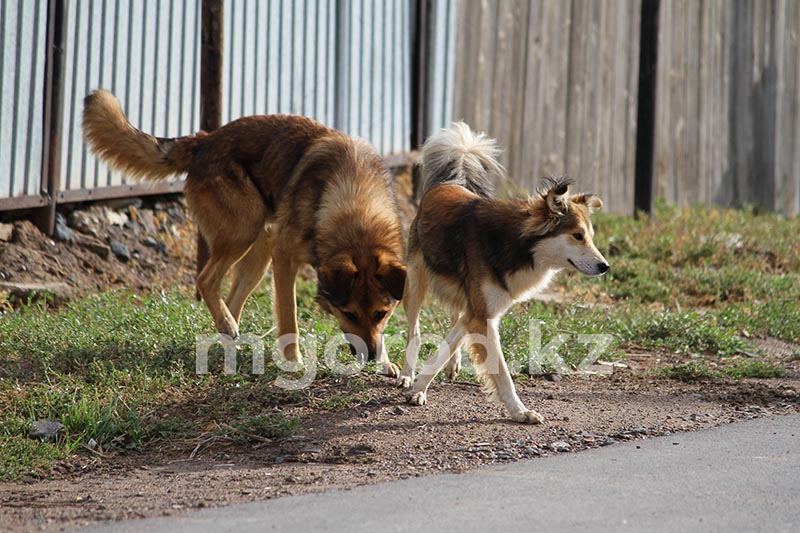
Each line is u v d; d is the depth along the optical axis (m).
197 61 14.73
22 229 12.57
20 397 8.43
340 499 6.21
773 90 25.91
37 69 12.38
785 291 14.87
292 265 9.91
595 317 12.02
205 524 5.75
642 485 6.55
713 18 24.00
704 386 9.93
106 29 13.21
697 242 17.30
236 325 10.34
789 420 8.58
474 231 8.79
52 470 7.25
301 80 15.77
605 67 21.31
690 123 23.59
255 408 8.52
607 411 8.80
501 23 19.11
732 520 5.86
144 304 11.30
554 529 5.62
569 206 8.64
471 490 6.40
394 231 9.71
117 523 5.83
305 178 9.87
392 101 17.62
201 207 10.35
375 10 17.03
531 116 19.78
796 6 26.42
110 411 8.02
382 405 8.71
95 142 10.66
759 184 25.91
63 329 10.05
